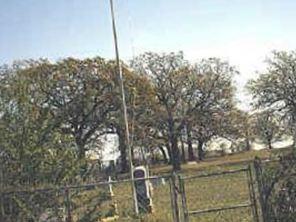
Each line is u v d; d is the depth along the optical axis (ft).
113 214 69.26
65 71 233.35
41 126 65.00
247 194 102.01
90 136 239.71
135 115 252.83
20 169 63.05
